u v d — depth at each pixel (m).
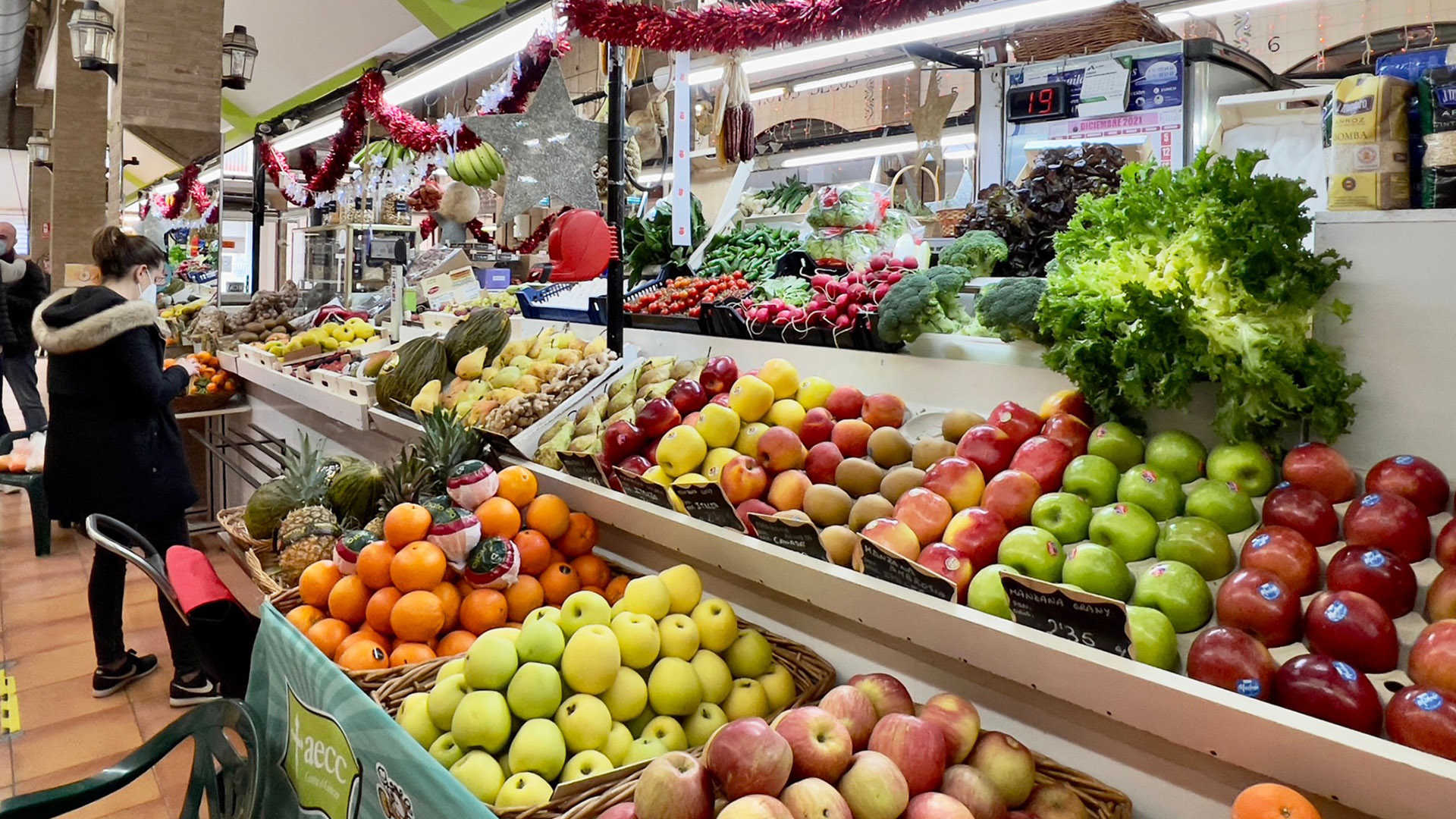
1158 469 1.67
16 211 20.22
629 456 2.37
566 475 2.52
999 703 1.71
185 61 6.70
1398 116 1.54
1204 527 1.50
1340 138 1.59
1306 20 6.79
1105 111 4.80
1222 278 1.63
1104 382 1.76
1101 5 3.75
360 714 1.60
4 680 3.72
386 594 2.09
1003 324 2.05
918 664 1.85
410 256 7.41
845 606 1.76
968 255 3.01
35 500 5.13
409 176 6.72
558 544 2.36
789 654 2.02
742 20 2.56
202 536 5.68
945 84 9.10
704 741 1.78
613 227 3.04
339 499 2.75
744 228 4.73
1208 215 1.63
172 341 7.30
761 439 2.13
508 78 3.77
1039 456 1.76
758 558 1.90
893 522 1.75
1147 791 1.51
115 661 3.64
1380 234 1.55
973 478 1.79
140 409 3.39
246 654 2.15
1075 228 1.91
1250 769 1.25
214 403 5.82
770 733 1.36
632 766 1.54
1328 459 1.52
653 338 3.16
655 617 1.89
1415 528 1.37
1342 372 1.54
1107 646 1.38
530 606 2.19
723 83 3.97
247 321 6.46
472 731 1.63
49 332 3.19
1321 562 1.43
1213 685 1.28
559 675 1.72
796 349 2.62
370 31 9.12
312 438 4.83
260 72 11.28
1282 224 1.58
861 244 3.98
